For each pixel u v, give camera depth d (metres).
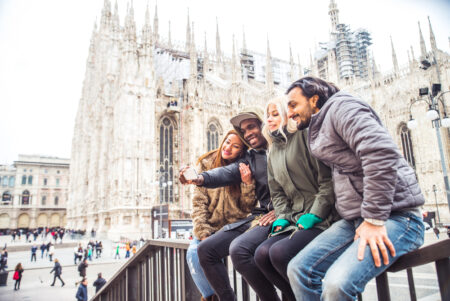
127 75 52.81
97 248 37.62
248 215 4.52
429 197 54.09
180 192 56.62
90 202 63.62
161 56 69.25
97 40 78.75
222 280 3.93
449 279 2.22
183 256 5.07
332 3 95.56
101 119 66.94
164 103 58.94
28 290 22.55
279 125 3.62
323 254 2.83
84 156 74.12
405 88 61.09
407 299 9.24
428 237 35.88
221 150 4.76
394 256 2.51
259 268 3.37
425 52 58.81
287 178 3.58
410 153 59.22
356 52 88.69
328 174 3.35
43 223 109.56
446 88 55.03
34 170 110.69
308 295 2.75
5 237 77.69
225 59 89.25
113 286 7.91
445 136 54.16
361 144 2.66
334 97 3.17
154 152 52.62
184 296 4.99
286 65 102.25
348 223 2.99
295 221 3.47
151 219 46.62
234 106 62.72
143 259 6.44
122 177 49.19
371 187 2.54
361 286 2.48
